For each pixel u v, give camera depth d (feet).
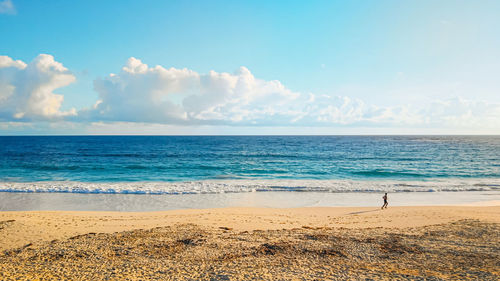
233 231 40.86
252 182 99.30
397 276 23.75
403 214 56.65
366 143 416.26
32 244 33.47
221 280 22.91
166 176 115.03
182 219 50.21
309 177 114.42
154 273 24.45
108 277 23.47
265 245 32.83
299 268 25.75
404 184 96.07
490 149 283.18
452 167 143.84
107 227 43.21
